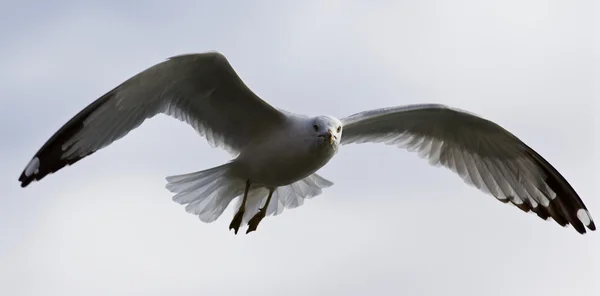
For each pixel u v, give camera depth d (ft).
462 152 44.91
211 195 40.98
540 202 44.96
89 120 37.24
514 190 45.19
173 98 38.52
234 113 39.40
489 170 45.16
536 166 44.24
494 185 45.29
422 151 44.96
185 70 36.94
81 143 37.70
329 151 38.63
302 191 43.16
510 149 44.04
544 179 44.45
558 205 44.57
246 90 37.91
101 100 36.81
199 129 39.86
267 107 38.73
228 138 40.45
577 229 44.24
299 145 38.68
